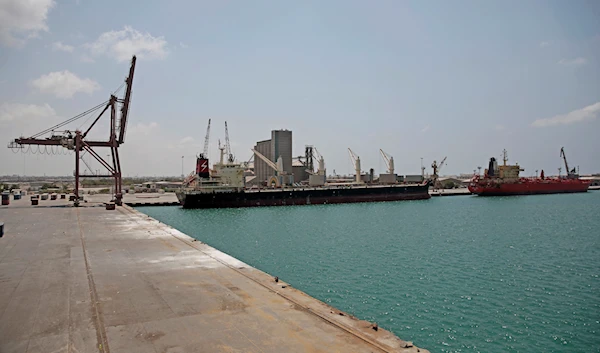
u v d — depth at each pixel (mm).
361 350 13125
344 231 72438
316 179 158000
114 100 90312
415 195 164875
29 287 21047
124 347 13453
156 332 14828
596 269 41750
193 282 22172
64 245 34562
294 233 69875
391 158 187000
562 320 27453
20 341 13953
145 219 56125
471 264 44000
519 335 25031
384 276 38531
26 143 82375
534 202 152000
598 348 23344
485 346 23469
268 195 128625
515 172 197125
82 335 14516
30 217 58719
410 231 72438
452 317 27812
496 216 100562
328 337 14258
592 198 174125
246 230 74250
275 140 196250
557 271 40906
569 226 79688
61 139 84250
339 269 41438
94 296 19438
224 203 121625
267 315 16672
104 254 30453
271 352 13047
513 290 34156
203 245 34438
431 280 37188
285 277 38188
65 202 93938
